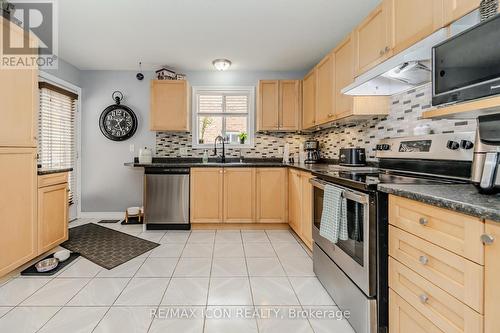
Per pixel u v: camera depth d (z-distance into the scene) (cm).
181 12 238
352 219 151
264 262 239
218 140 398
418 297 104
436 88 114
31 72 218
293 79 396
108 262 237
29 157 215
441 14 130
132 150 399
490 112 102
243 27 264
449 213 88
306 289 192
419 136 172
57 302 173
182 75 383
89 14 241
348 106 238
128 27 265
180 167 336
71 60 355
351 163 263
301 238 280
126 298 178
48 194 240
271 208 343
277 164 343
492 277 73
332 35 281
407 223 111
